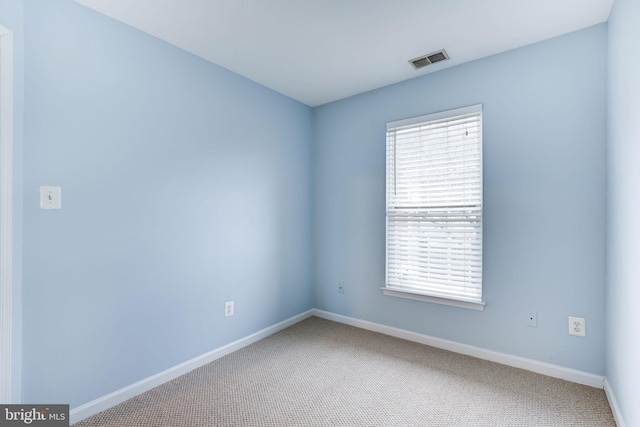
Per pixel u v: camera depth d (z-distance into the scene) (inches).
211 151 93.8
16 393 57.9
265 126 111.9
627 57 58.1
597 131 75.8
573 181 78.9
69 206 64.9
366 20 73.9
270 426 64.4
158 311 80.7
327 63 95.0
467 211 94.7
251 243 106.6
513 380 80.7
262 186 110.6
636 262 52.9
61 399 63.8
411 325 107.1
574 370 79.3
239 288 102.4
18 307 58.1
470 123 94.4
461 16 72.4
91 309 68.4
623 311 60.7
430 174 102.0
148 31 77.9
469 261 94.5
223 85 97.3
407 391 76.8
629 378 57.1
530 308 85.0
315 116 133.0
